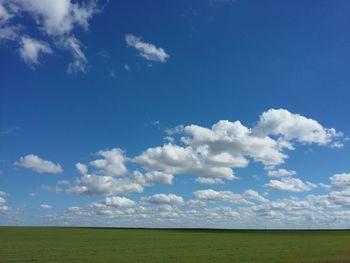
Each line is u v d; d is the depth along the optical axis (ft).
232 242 232.94
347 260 135.23
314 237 303.89
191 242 229.66
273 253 161.27
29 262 126.62
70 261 129.70
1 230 357.00
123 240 241.96
